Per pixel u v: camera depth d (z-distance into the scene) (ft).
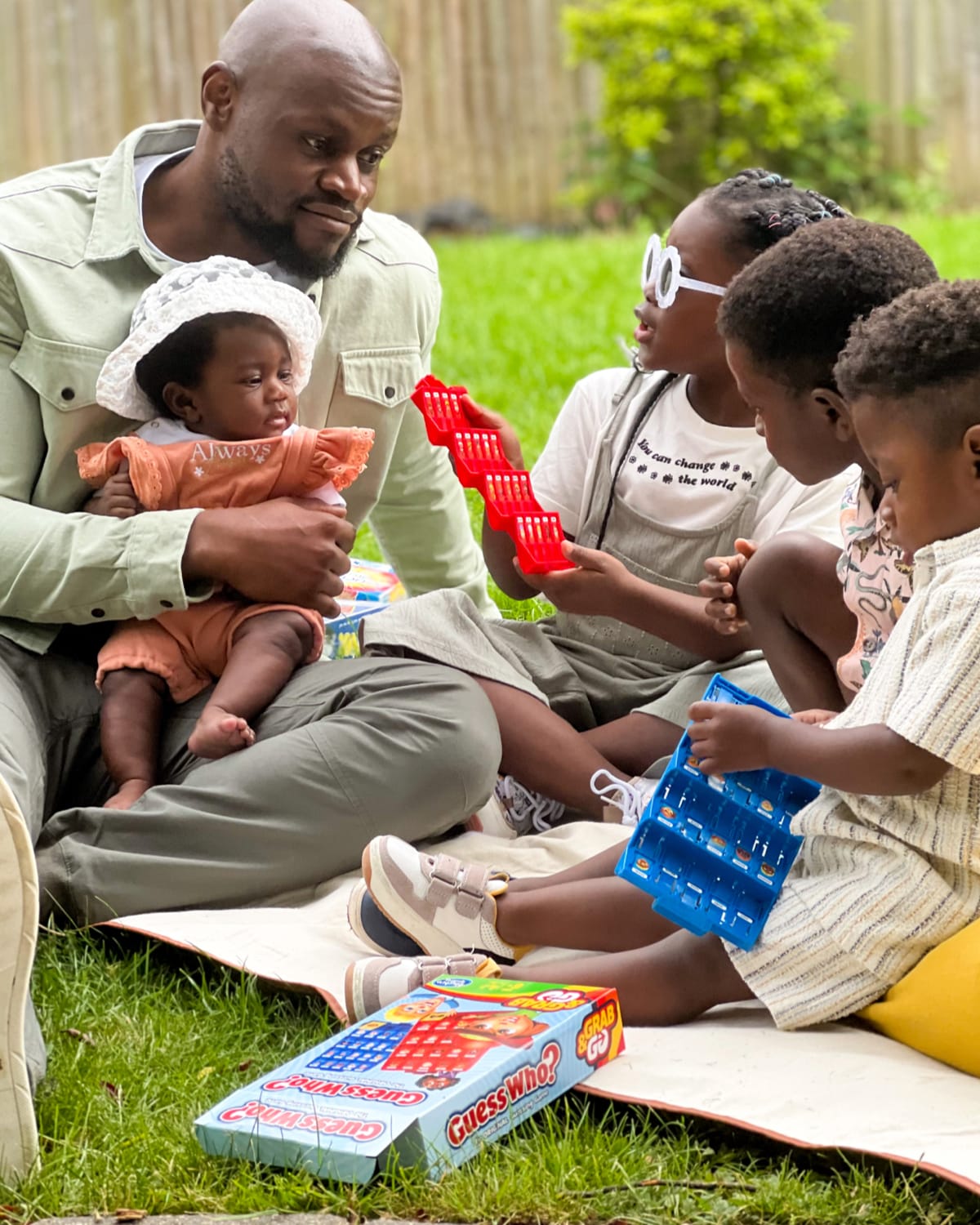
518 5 39.75
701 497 10.41
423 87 39.58
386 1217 6.35
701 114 39.73
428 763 9.14
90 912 8.93
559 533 10.16
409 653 10.11
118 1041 7.75
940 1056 7.25
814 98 39.55
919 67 40.70
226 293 9.62
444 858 8.46
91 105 37.86
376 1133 6.50
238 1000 8.12
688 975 7.81
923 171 40.91
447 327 24.66
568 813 10.26
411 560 11.84
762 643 9.59
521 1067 6.93
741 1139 6.89
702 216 10.15
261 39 9.67
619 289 27.43
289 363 10.08
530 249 33.30
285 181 9.74
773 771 8.04
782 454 8.84
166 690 10.01
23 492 9.91
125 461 9.87
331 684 9.57
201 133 10.13
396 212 39.93
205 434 10.05
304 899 9.29
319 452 10.01
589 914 8.26
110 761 9.65
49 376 9.77
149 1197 6.47
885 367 7.14
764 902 7.75
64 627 10.12
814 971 7.56
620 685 10.52
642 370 10.77
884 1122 6.74
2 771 8.73
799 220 9.98
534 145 40.42
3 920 6.50
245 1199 6.44
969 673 6.98
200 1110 7.14
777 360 8.53
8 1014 6.53
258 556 9.64
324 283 10.51
